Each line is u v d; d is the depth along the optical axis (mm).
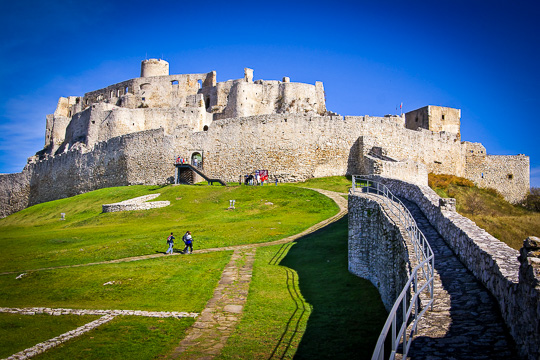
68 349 12828
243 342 13328
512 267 9680
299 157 57312
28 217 60594
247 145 59250
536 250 7891
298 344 13062
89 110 88500
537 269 7461
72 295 19047
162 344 13297
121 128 81750
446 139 63844
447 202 16062
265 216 38125
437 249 14242
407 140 59219
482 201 45906
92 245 29875
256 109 84312
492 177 66562
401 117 77000
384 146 57250
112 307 17156
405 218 15453
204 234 31031
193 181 61469
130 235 32688
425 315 9578
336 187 50250
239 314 15758
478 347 8062
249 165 58750
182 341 13516
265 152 58312
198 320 15289
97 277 21516
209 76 95812
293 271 21469
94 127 85562
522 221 28344
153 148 65375
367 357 11969
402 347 8336
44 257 27469
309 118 57969
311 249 25453
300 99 84125
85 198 62219
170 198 49062
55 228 43812
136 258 25844
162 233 32156
